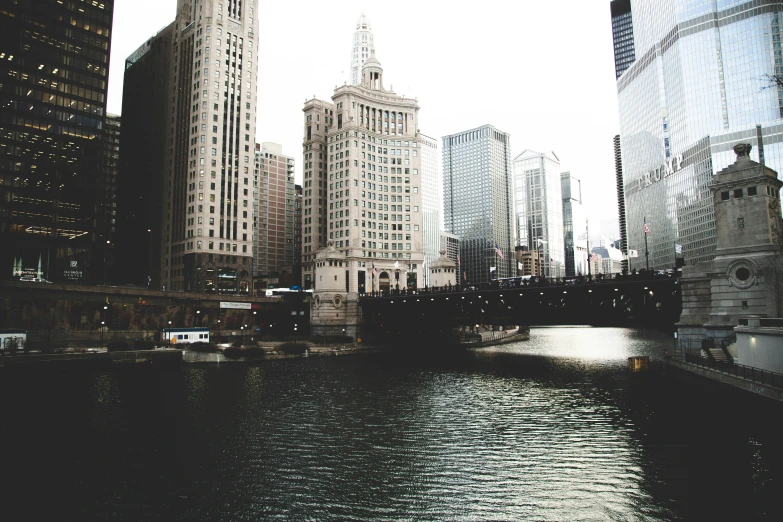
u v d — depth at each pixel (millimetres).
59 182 133875
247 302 128000
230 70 168750
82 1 141875
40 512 28688
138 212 194125
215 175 161125
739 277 59844
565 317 86500
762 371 41906
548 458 37438
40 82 132500
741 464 34156
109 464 36438
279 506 29672
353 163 170750
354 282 166000
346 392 63594
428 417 50312
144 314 105625
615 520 27219
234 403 56125
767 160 194375
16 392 61375
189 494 31297
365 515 28516
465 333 158000
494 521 27547
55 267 131500
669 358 69688
